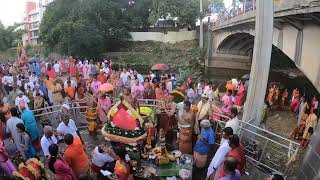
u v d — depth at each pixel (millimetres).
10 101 14266
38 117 11078
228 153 6422
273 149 10281
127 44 47438
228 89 14797
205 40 43750
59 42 43656
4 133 8164
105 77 17188
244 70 40750
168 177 7453
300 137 13227
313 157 6746
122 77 17469
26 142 7875
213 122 9461
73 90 13008
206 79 34312
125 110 8375
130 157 7562
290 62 34906
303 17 13367
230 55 40438
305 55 14789
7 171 6773
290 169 8617
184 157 8242
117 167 6652
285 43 17578
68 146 6934
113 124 8203
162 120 9336
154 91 14477
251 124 9227
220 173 6332
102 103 10352
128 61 43062
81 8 44062
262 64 9867
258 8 9789
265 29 9805
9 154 7953
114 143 8258
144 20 49406
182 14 44156
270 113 17594
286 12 13477
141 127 8359
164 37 47062
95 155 7211
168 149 9086
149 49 45844
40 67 25578
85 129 10875
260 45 9836
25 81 16984
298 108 16297
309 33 14305
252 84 9977
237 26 26797
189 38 46125
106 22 44594
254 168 8562
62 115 8398
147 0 48531
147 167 7715
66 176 6379
